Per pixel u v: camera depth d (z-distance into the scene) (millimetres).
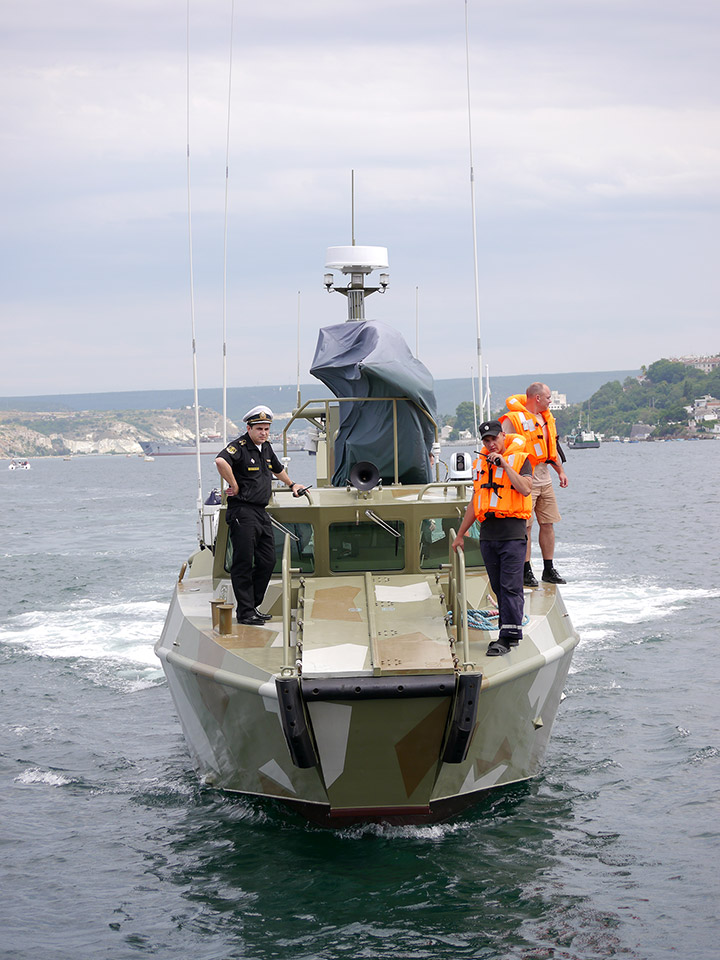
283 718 8703
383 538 10969
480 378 12750
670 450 177000
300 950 7969
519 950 7902
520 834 9844
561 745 12531
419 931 8180
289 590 9656
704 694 14453
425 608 10008
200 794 11125
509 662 9570
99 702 15000
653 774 11445
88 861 9570
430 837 9742
